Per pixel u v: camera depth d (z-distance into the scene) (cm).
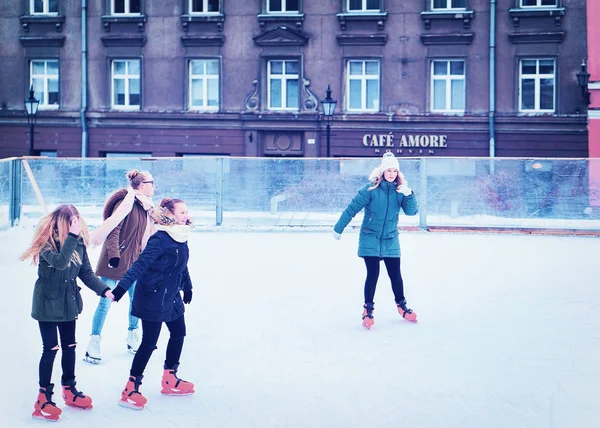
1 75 3212
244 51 3066
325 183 1942
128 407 680
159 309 679
